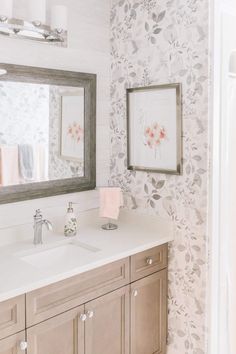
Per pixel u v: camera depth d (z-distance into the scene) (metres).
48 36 2.15
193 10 2.12
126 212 2.61
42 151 2.27
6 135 2.09
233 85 2.28
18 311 1.61
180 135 2.23
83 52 2.47
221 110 2.16
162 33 2.29
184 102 2.21
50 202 2.34
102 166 2.67
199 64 2.12
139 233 2.38
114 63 2.61
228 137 2.24
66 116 2.38
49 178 2.32
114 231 2.42
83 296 1.88
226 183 2.23
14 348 1.61
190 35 2.15
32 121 2.20
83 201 2.53
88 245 2.15
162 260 2.32
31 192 2.23
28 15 2.07
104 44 2.59
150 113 2.39
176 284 2.34
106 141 2.68
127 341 2.14
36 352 1.70
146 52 2.39
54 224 2.36
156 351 2.35
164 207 2.38
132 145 2.53
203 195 2.16
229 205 2.33
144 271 2.21
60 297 1.78
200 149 2.15
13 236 2.15
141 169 2.48
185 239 2.27
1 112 2.06
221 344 2.28
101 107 2.62
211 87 2.09
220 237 2.21
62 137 2.37
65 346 1.82
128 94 2.51
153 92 2.36
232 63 2.28
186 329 2.30
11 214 2.15
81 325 1.88
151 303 2.29
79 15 2.43
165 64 2.29
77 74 2.41
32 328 1.67
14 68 2.09
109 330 2.04
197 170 2.18
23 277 1.68
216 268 2.21
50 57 2.29
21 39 2.14
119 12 2.54
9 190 2.12
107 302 2.01
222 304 2.26
